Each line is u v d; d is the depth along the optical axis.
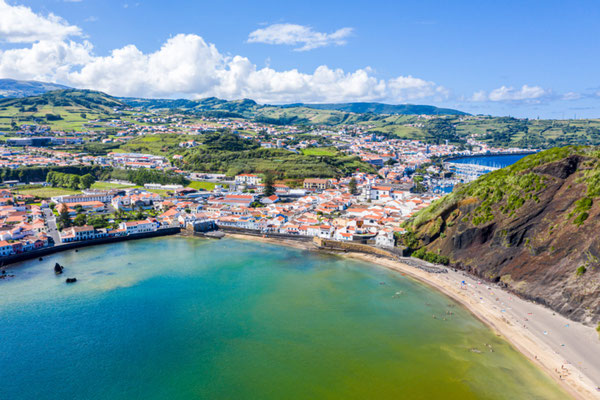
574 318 110.69
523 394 82.69
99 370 92.12
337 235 197.75
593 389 83.88
